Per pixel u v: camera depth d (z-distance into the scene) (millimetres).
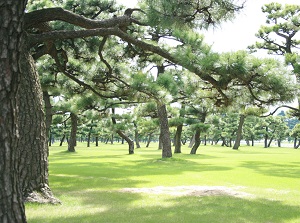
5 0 3346
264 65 7000
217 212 6559
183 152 35062
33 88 7395
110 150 39625
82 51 11398
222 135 60312
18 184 3641
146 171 14547
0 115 3449
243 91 8328
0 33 3387
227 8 6539
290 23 25484
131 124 29594
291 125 98188
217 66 6832
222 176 12891
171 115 27594
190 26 6914
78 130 54812
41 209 6570
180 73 20203
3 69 3426
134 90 10344
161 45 13000
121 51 12609
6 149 3492
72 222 5598
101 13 13773
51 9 7203
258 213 6547
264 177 12766
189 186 10164
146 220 5777
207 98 8984
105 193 8648
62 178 11664
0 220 3418
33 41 7375
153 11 6672
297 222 5930
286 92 7367
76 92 14734
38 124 7406
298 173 14445
